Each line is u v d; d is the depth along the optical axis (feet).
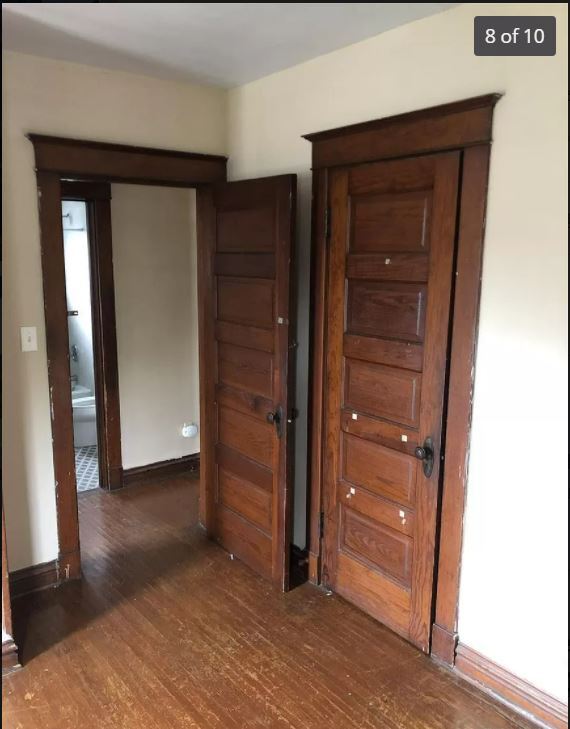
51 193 8.44
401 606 8.05
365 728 6.65
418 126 6.84
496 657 7.07
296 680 7.38
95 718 6.79
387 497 7.99
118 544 10.75
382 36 7.19
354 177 7.72
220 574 9.78
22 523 8.98
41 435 8.91
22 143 8.13
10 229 8.20
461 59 6.39
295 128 8.69
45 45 7.57
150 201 12.66
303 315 9.14
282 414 8.73
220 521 10.61
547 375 6.12
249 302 9.14
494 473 6.73
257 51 7.82
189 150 9.66
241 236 9.12
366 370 7.99
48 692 7.18
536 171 5.90
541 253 5.98
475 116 6.26
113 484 13.10
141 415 13.32
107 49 7.71
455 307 6.77
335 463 8.75
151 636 8.21
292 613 8.72
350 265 7.96
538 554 6.48
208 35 7.16
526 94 5.88
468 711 6.89
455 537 7.22
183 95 9.44
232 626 8.43
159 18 6.53
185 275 13.43
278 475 9.00
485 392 6.68
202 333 10.41
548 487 6.28
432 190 6.81
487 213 6.35
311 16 6.51
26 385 8.66
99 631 8.31
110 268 12.18
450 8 6.35
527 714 6.80
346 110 7.84
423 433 7.32
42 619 8.55
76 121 8.50
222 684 7.31
